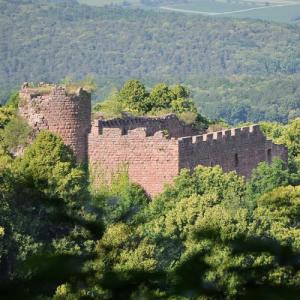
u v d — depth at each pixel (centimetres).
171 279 15625
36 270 15488
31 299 15350
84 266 15838
